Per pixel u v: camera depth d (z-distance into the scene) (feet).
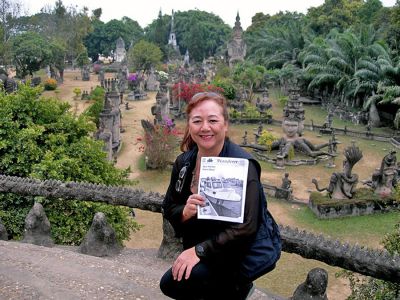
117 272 22.62
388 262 19.84
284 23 284.61
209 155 11.68
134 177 83.71
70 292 20.15
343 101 157.48
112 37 380.37
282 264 49.03
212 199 10.90
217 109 11.53
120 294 20.33
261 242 11.07
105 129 93.40
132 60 267.18
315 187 80.33
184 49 423.23
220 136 11.47
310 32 225.56
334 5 248.93
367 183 80.74
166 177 84.12
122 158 96.73
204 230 11.29
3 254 24.14
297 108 101.35
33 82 206.49
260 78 182.29
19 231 35.50
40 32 269.23
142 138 108.37
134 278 22.11
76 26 279.08
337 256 20.84
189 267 10.93
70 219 35.94
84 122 42.96
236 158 10.94
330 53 161.27
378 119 133.59
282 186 73.51
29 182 30.86
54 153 38.99
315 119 145.38
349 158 68.28
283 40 221.87
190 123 11.63
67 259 23.93
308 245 21.53
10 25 231.91
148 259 27.50
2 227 29.96
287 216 66.59
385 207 66.54
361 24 181.57
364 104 139.85
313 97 182.80
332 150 98.73
